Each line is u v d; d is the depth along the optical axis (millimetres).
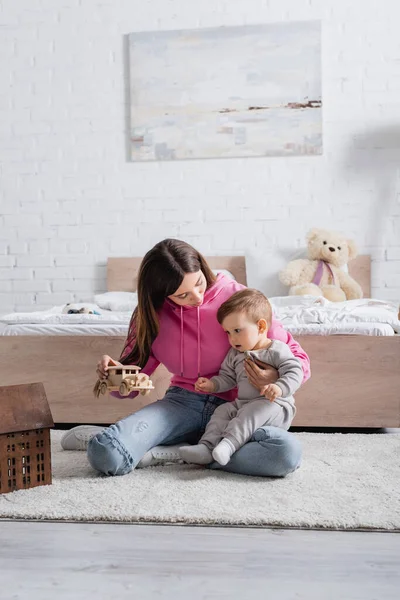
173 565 1249
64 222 4055
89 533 1408
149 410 1905
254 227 3941
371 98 3854
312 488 1666
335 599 1114
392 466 1876
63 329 2529
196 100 3941
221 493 1631
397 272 3857
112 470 1790
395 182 3855
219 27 3904
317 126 3867
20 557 1294
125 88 4004
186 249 1910
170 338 1988
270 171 3924
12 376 2529
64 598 1132
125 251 4023
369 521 1420
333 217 3895
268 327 1919
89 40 4008
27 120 4055
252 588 1156
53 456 2049
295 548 1316
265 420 1822
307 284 3547
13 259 4086
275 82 3883
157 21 3959
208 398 1977
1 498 1606
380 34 3838
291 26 3857
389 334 2434
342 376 2412
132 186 4016
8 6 4039
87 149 4035
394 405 2391
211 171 3963
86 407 2496
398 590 1143
